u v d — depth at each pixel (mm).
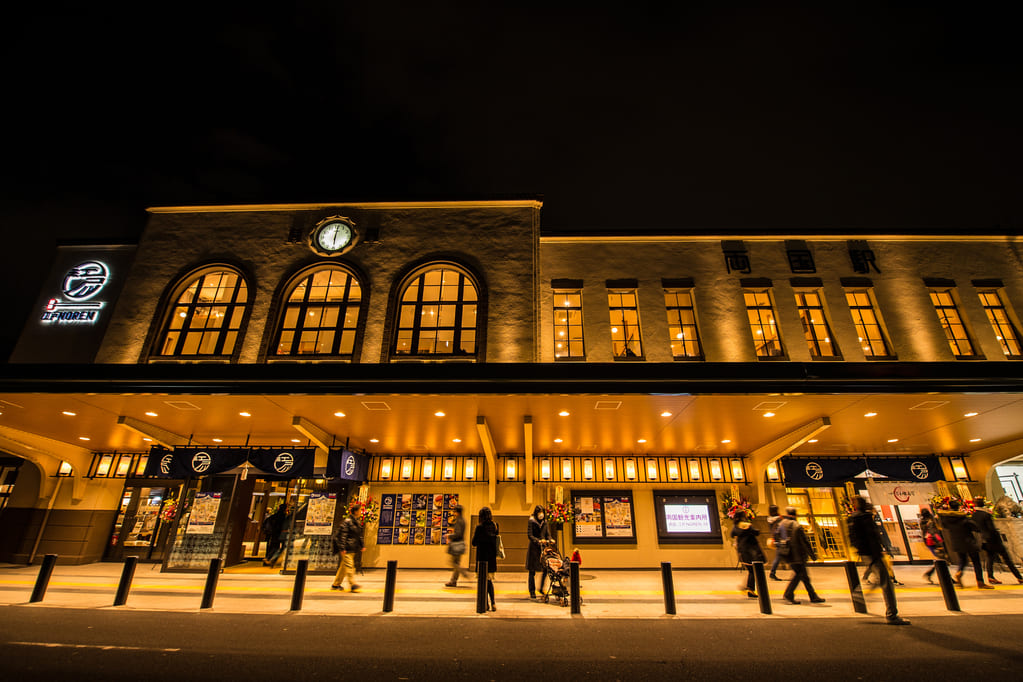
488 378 10031
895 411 11719
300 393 10180
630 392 10070
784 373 10055
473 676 5344
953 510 12227
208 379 10172
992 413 11984
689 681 5211
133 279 13562
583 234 14266
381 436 14148
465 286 13586
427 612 8539
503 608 8969
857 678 5277
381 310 12984
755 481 16578
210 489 14852
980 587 10719
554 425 12844
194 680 5090
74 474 16703
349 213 14203
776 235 14305
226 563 14219
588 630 7359
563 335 13242
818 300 13867
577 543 16047
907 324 13352
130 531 16641
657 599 9930
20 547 15750
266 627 7328
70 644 6242
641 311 13391
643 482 16750
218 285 13867
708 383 10109
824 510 17359
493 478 15398
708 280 13766
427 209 14250
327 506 14344
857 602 8414
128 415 12352
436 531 15727
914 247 14344
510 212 14188
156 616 7926
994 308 13906
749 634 7102
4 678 4992
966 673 5383
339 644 6484
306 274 13648
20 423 13266
